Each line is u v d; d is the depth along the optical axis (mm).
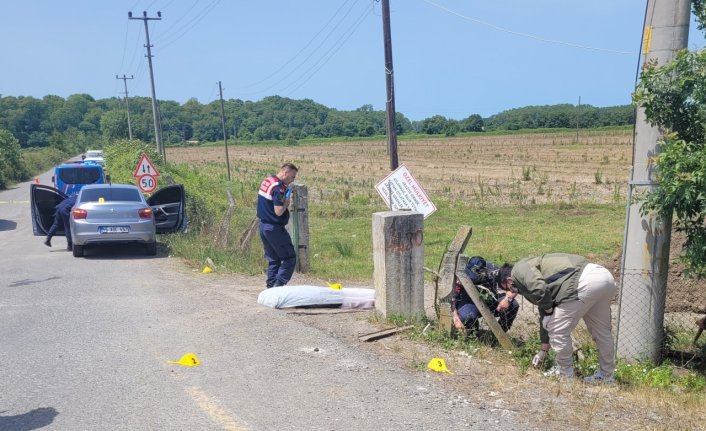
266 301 7797
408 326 6871
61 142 97875
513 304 6887
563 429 4336
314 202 29547
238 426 4316
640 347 6824
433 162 59969
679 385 6152
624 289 6867
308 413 4551
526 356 6262
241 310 7605
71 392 4941
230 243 13719
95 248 14820
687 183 6059
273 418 4457
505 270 6570
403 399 4840
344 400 4805
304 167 59312
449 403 4773
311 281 11102
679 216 6340
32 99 141500
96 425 4324
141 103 140500
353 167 58125
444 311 6609
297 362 5695
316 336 6512
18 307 8086
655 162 6289
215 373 5395
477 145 90750
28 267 12055
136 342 6320
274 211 8477
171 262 12586
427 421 4422
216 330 6742
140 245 14367
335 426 4324
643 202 6555
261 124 157625
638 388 5703
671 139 6273
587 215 22531
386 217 6984
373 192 33531
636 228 6777
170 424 4344
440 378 5363
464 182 38062
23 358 5809
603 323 5859
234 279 10336
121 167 29438
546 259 5855
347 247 15758
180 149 115375
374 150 90625
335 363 5684
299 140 136000
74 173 23188
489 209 24641
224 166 64000
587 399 5023
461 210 24406
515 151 73375
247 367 5555
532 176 40594
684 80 6230
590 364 6410
